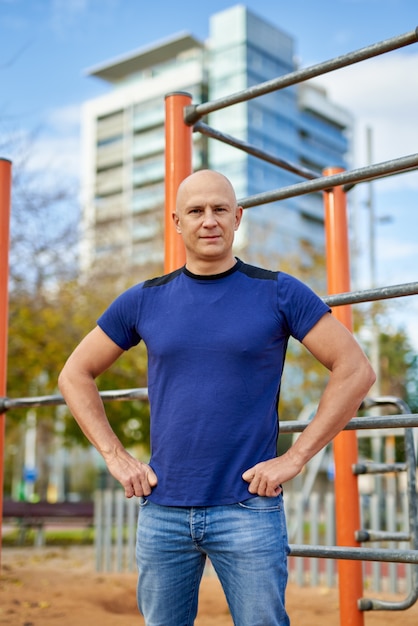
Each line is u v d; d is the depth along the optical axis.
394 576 6.61
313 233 63.25
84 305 14.45
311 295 2.15
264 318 2.12
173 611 2.18
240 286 2.17
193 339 2.12
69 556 10.72
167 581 2.15
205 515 2.07
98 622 4.75
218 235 2.16
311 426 2.08
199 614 5.40
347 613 3.52
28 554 10.96
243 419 2.09
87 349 2.34
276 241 23.91
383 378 21.33
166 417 2.14
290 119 64.06
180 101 3.36
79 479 42.44
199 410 2.09
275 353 2.14
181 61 66.38
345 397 2.07
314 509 7.83
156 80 64.94
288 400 19.78
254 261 21.67
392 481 8.77
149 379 2.23
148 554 2.15
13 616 4.82
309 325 2.12
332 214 4.03
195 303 2.17
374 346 18.22
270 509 2.07
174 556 2.13
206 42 66.25
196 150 58.22
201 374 2.11
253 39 62.09
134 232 19.98
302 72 2.93
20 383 13.41
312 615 5.20
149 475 2.15
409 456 3.58
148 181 22.69
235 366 2.10
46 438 23.67
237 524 2.05
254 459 2.09
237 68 61.38
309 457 2.06
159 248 19.42
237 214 2.32
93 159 66.62
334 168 4.07
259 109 61.06
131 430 15.28
